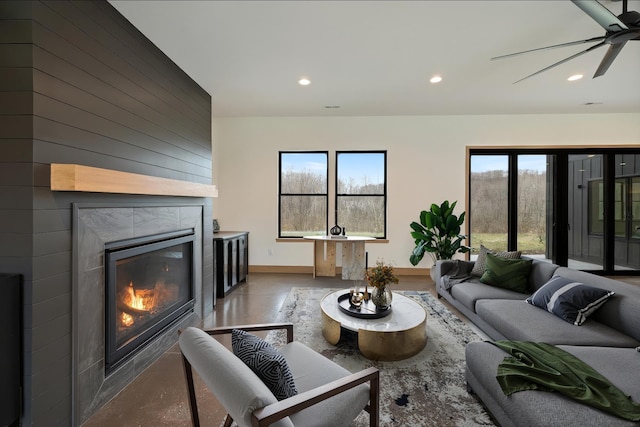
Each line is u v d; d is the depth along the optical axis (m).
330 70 3.03
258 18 2.13
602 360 1.51
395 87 3.54
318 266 4.93
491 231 4.94
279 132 5.00
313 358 1.53
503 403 1.36
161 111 2.51
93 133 1.75
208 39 2.38
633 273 4.79
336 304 2.66
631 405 1.15
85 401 1.65
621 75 3.23
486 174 4.95
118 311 1.95
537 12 2.11
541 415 1.16
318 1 1.97
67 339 1.55
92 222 1.71
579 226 4.87
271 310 3.30
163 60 2.55
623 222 4.79
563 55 2.75
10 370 1.32
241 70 2.97
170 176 2.65
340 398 1.24
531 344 1.67
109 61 1.89
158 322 2.34
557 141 4.75
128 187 1.88
